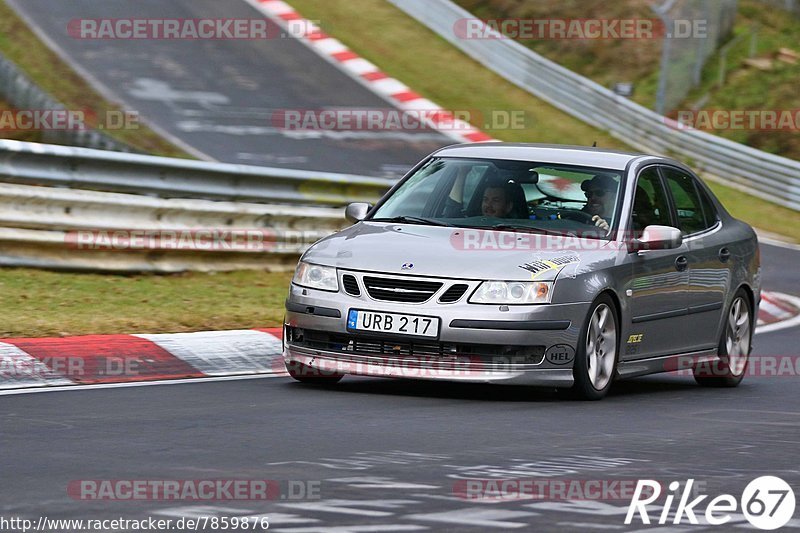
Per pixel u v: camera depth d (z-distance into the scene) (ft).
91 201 136.56
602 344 93.86
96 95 284.82
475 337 87.76
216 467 61.26
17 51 302.25
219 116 286.05
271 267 155.74
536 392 95.91
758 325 153.79
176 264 145.38
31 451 64.44
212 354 102.53
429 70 351.05
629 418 84.02
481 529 49.49
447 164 102.89
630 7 429.79
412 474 60.75
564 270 90.53
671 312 101.45
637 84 393.50
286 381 96.17
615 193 99.30
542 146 106.01
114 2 360.48
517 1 440.86
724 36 422.82
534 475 61.67
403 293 89.40
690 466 66.08
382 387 94.94
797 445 74.54
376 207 101.71
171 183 145.79
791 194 297.94
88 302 121.08
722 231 111.04
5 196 129.80
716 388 107.86
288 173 158.51
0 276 128.57
